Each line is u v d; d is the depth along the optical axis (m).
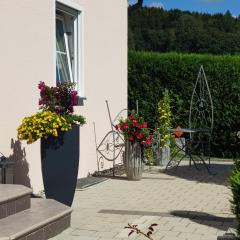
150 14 27.50
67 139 7.11
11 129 7.71
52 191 7.11
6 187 6.42
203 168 12.31
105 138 11.36
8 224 5.49
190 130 11.77
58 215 6.01
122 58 12.45
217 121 14.64
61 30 10.08
